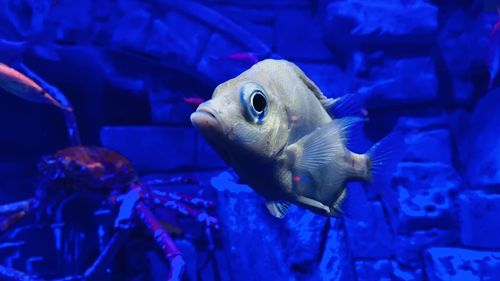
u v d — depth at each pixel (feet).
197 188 6.73
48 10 6.41
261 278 5.27
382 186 1.98
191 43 6.54
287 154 1.63
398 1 6.36
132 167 5.18
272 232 5.40
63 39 6.45
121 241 4.79
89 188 5.02
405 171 6.22
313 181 1.77
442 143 6.37
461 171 6.76
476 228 5.95
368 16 6.25
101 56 6.81
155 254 5.30
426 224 6.04
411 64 6.42
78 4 6.45
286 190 1.70
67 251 5.49
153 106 6.88
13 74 3.63
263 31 7.06
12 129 6.97
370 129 6.49
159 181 5.52
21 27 6.46
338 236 5.49
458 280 5.64
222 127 1.46
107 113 6.91
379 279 5.85
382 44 6.41
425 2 6.35
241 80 1.57
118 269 5.26
